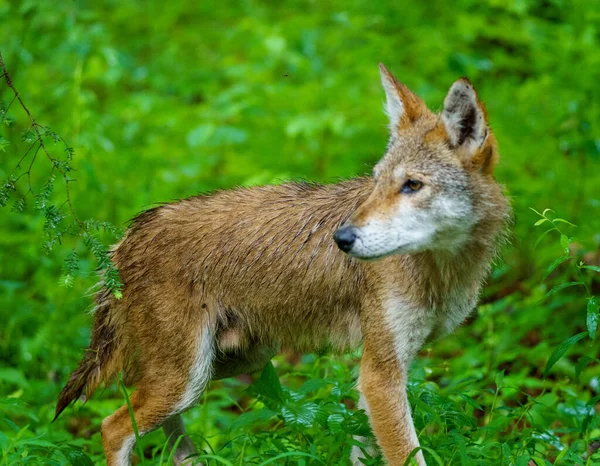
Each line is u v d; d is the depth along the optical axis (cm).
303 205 880
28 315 1214
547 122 1473
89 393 931
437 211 773
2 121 784
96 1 1886
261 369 945
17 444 761
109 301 911
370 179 868
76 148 1335
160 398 869
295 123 1427
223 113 1521
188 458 883
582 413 941
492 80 1656
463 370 1149
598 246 1246
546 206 1373
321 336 885
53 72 1614
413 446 795
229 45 1848
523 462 754
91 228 811
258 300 880
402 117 820
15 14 1476
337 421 817
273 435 863
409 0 1714
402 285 810
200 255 873
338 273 854
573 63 1484
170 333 867
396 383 814
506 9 1667
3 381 1117
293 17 1775
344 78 1622
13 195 1344
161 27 1902
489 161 800
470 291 847
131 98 1644
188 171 1483
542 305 1255
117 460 852
